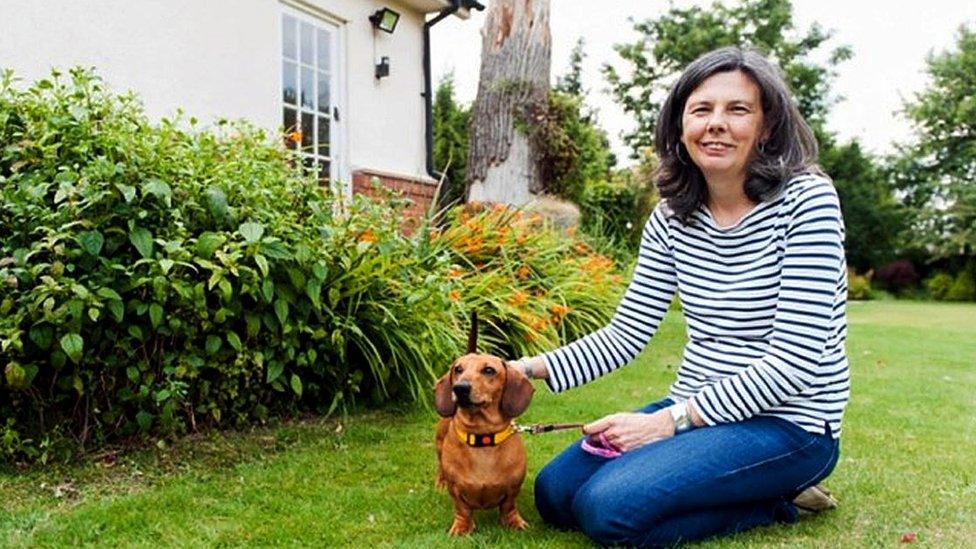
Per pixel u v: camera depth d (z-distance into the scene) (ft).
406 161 26.96
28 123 10.36
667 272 8.14
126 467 9.25
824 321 6.82
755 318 7.25
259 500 8.22
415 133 27.43
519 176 25.79
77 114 10.33
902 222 81.30
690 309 7.73
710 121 6.98
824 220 6.88
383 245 11.69
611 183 38.88
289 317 10.77
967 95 80.53
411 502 8.20
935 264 78.79
